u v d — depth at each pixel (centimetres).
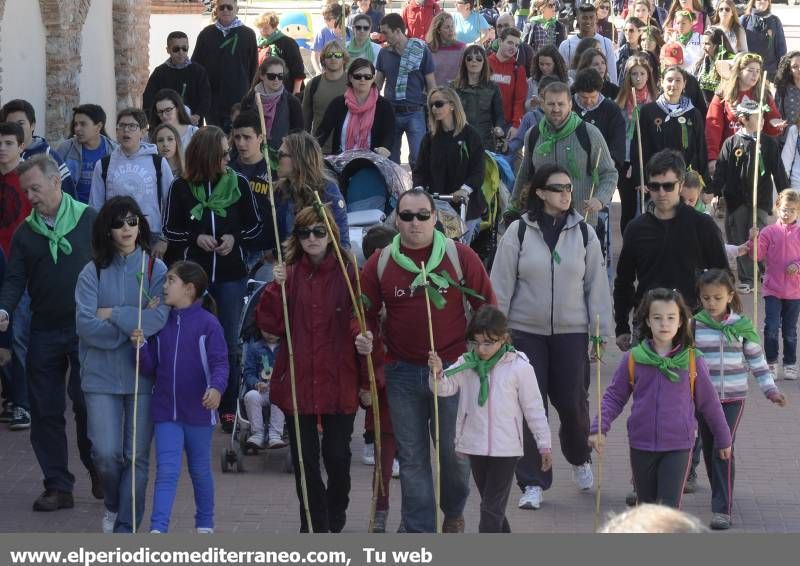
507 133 4662
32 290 2642
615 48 5881
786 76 4666
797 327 4125
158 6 7025
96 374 2409
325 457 2366
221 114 5050
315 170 2888
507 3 7594
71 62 4950
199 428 2398
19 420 3222
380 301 2331
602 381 3528
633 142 4144
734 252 3606
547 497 2730
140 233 2456
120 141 3170
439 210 3512
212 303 2675
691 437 2325
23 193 3195
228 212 2970
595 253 2569
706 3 6112
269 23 5150
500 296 2573
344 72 4444
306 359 2320
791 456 2997
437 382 2223
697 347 2542
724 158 4294
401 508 2498
